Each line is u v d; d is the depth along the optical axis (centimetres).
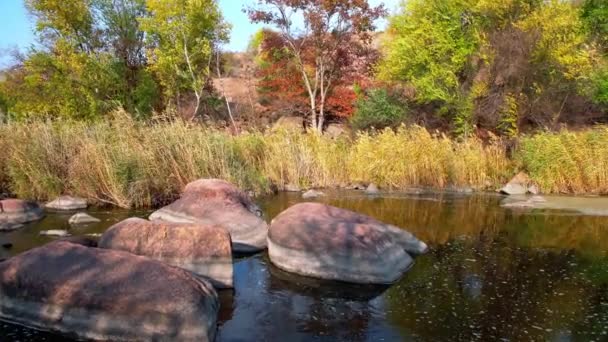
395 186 1550
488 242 940
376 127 2230
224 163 1316
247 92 3141
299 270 717
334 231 737
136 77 2350
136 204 1155
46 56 2120
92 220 997
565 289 684
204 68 2491
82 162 1179
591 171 1516
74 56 2092
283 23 2502
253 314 584
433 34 2152
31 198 1177
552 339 532
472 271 757
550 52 1841
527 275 743
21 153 1188
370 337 532
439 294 657
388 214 1191
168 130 1306
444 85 2150
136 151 1198
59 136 1261
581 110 2014
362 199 1380
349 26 2450
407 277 722
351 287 675
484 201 1388
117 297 516
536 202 1347
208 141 1337
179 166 1241
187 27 2294
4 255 753
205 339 498
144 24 2233
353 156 1617
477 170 1616
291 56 2631
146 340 495
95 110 2119
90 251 579
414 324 565
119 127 1280
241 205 941
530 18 1880
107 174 1162
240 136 1623
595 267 788
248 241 847
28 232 898
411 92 2388
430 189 1558
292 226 769
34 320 530
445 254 850
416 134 1666
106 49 2302
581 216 1190
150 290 520
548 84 1909
